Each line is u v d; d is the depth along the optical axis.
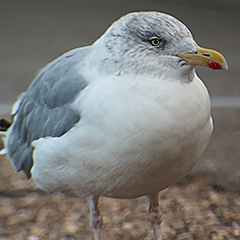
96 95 2.97
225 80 5.80
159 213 3.11
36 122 3.06
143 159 2.97
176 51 2.97
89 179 3.01
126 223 3.20
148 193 3.06
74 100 3.00
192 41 2.98
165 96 2.96
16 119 3.12
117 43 2.98
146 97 2.96
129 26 2.98
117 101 2.96
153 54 2.97
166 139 2.96
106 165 2.98
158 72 2.97
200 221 3.20
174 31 2.97
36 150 3.03
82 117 2.98
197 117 2.98
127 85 2.97
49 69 3.07
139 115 2.96
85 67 3.02
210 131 3.03
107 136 2.97
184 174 3.04
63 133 3.01
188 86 2.98
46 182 3.05
